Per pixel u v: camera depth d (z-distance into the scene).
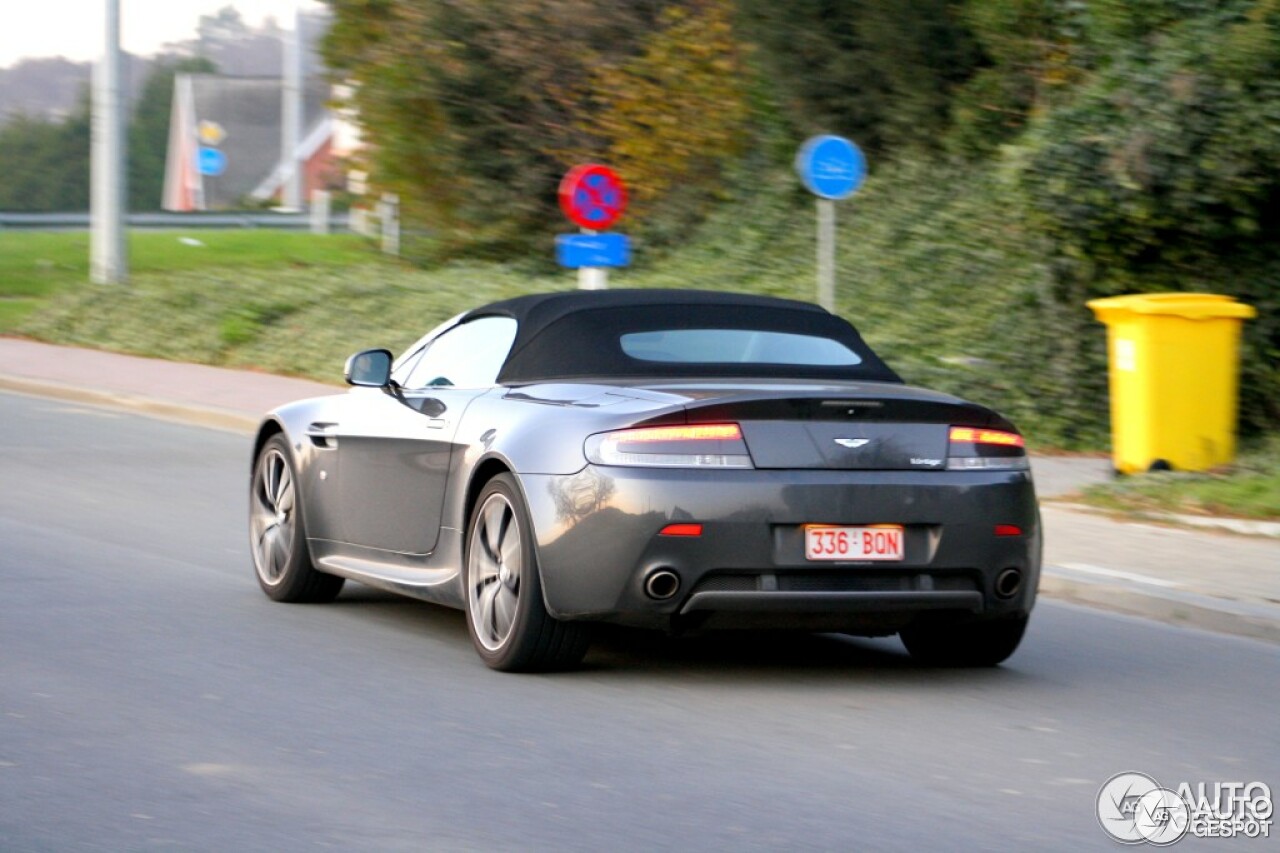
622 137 42.91
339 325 37.53
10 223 77.62
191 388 33.47
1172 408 22.44
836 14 37.38
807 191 39.12
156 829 8.56
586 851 8.31
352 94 46.47
